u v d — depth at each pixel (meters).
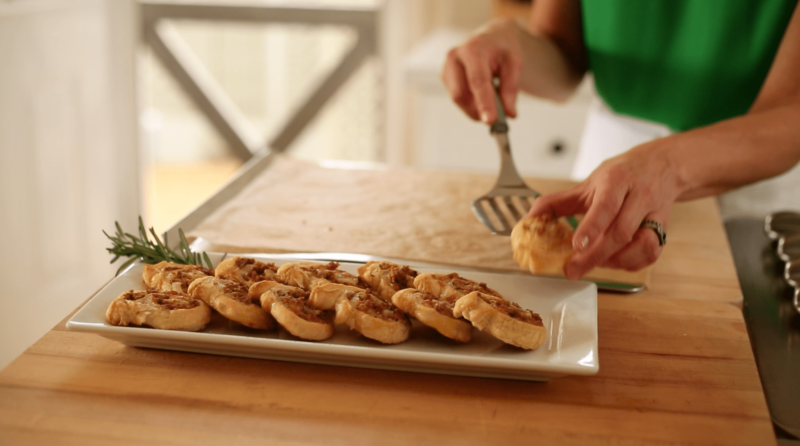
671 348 1.08
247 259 1.12
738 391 1.03
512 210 1.26
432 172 1.48
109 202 2.59
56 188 2.25
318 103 3.41
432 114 2.41
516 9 2.55
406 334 1.04
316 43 3.43
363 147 3.47
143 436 0.96
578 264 1.11
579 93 2.33
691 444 0.98
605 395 1.02
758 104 1.31
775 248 1.30
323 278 1.08
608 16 1.57
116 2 2.88
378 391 1.02
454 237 1.27
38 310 2.18
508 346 1.04
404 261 1.21
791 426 1.01
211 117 3.62
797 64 1.28
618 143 1.70
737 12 1.46
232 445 0.96
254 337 1.04
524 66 1.51
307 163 1.49
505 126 1.32
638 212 1.12
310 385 1.02
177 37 3.46
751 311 1.17
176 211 3.42
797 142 1.23
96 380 1.02
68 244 2.34
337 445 0.96
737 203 1.64
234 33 3.46
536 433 0.98
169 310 1.04
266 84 3.55
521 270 1.20
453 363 1.01
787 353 1.10
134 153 3.13
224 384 1.02
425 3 2.87
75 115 2.34
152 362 1.04
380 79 3.32
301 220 1.31
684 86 1.55
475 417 0.99
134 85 3.05
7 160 1.98
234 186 1.39
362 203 1.37
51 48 2.17
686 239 1.30
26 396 1.00
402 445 0.97
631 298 1.16
